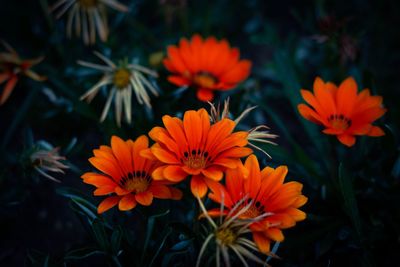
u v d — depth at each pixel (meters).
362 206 0.54
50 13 0.72
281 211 0.43
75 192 0.47
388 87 0.74
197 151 0.44
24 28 0.70
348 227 0.51
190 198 0.48
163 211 0.47
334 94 0.52
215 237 0.41
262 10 0.89
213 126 0.44
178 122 0.44
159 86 0.61
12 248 0.59
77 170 0.54
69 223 0.61
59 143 0.59
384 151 0.52
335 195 0.55
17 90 0.66
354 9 0.87
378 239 0.52
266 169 0.45
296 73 0.64
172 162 0.42
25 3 0.77
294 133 0.73
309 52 0.81
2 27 0.74
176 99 0.58
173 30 0.82
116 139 0.46
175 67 0.59
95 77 0.61
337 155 0.55
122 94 0.55
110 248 0.45
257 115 0.72
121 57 0.66
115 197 0.44
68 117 0.65
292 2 0.92
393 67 0.80
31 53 0.72
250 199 0.44
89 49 0.70
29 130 0.53
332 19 0.60
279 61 0.64
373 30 0.83
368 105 0.51
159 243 0.46
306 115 0.48
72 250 0.46
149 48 0.78
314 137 0.60
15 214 0.59
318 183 0.58
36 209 0.61
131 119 0.58
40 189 0.62
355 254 0.51
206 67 0.61
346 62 0.66
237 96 0.60
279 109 0.77
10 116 0.68
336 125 0.51
